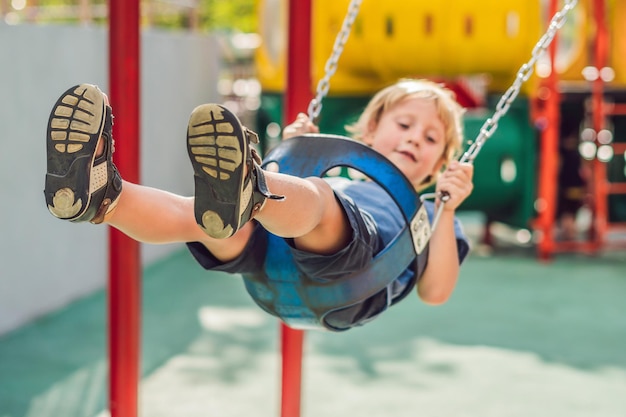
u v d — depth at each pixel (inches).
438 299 118.1
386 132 118.0
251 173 79.3
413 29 354.3
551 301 297.0
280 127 414.9
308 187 86.4
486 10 352.2
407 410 191.9
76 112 79.0
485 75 370.0
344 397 199.6
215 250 97.5
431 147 117.5
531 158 364.5
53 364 217.8
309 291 99.4
